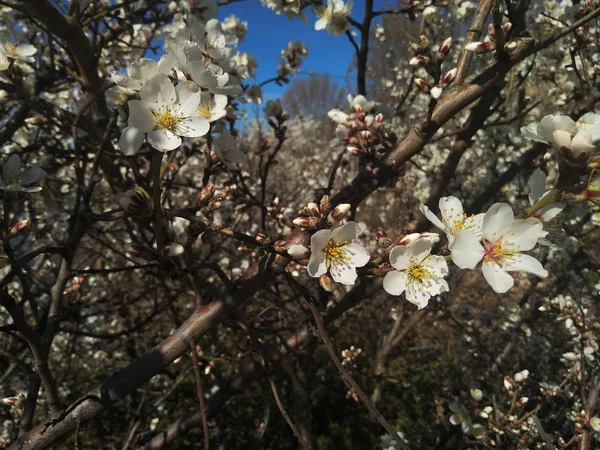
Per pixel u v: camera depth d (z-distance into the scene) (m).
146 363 0.23
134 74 0.19
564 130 0.17
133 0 0.33
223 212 0.58
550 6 0.55
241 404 0.69
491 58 0.48
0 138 0.46
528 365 0.62
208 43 0.29
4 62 0.27
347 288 0.78
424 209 0.20
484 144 0.60
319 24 0.37
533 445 0.48
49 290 0.29
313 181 1.59
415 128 0.24
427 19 0.38
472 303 0.86
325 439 0.69
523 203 0.62
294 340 0.40
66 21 0.30
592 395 0.37
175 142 0.18
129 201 0.19
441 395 0.64
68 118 0.33
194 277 0.24
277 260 0.25
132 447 0.49
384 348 0.73
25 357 0.51
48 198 0.56
